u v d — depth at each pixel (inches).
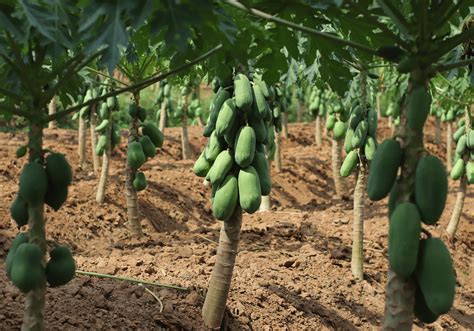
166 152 495.2
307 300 210.7
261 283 209.3
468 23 168.7
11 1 95.8
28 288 100.0
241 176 153.7
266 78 140.6
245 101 149.6
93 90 339.6
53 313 154.2
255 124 156.2
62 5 99.0
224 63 140.8
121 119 753.0
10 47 104.3
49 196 104.6
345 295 224.1
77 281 178.5
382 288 240.1
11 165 352.5
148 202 335.0
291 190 419.8
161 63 264.7
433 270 85.7
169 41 92.1
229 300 190.9
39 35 98.5
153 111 807.7
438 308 84.9
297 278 226.1
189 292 186.5
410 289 91.7
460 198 310.2
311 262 244.8
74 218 289.9
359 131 229.6
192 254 236.7
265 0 120.6
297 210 373.4
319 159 481.1
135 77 253.9
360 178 236.5
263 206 350.6
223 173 153.7
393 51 98.3
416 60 93.3
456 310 246.2
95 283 182.2
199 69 199.3
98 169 363.9
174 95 721.6
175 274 201.3
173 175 377.1
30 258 99.4
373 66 227.9
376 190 92.1
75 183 327.9
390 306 93.1
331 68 142.9
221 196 154.3
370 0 120.3
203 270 208.8
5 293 161.6
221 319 171.2
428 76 95.1
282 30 129.9
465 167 305.4
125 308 168.9
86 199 308.8
